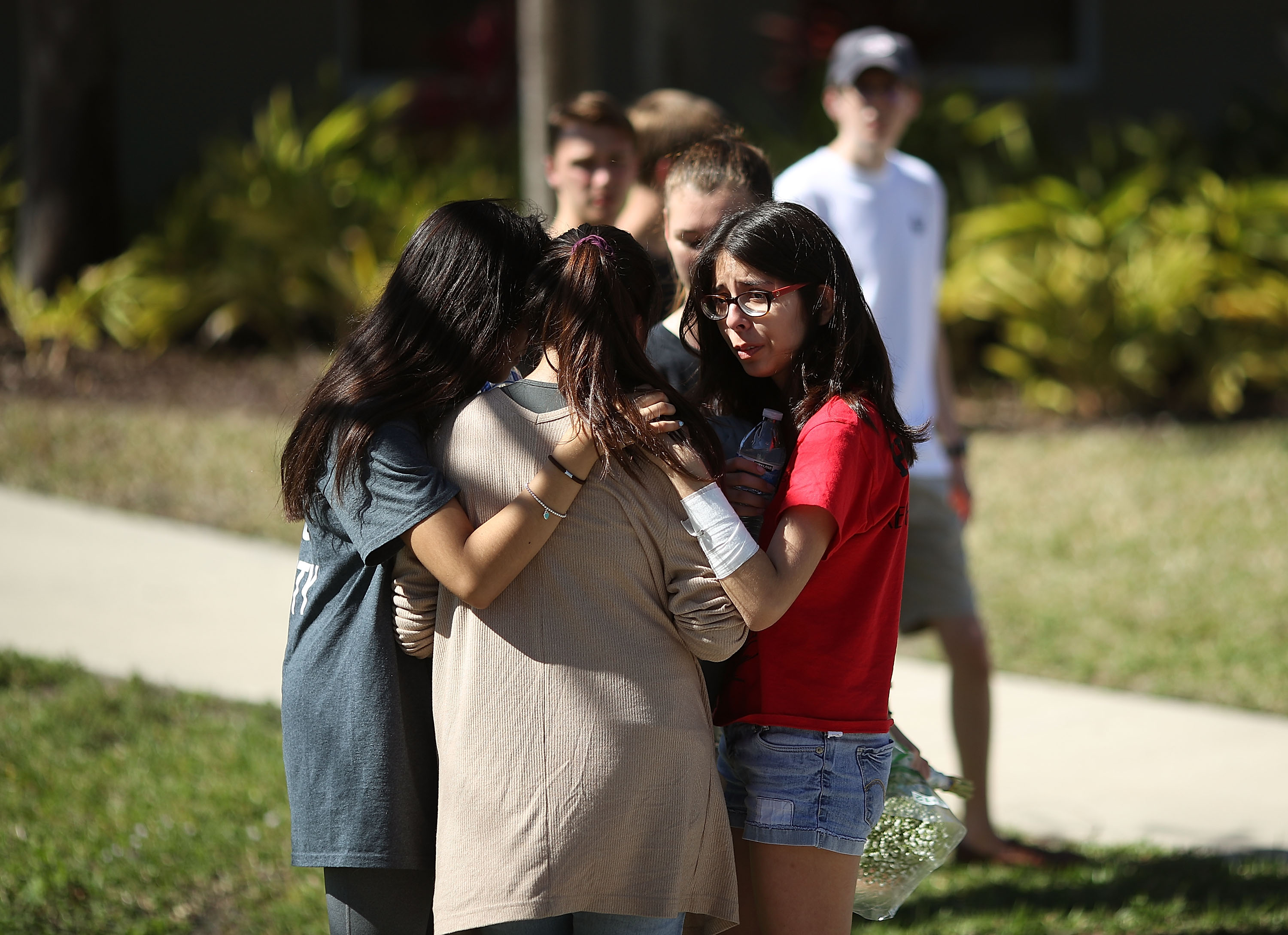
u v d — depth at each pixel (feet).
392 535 22.02
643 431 21.84
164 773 45.29
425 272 23.30
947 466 41.19
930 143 115.96
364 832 22.81
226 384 106.73
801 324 24.71
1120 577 69.51
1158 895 38.60
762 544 23.95
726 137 31.55
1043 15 135.33
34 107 118.11
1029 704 54.44
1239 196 106.32
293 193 115.85
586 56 67.72
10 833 40.63
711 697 25.18
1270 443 91.91
